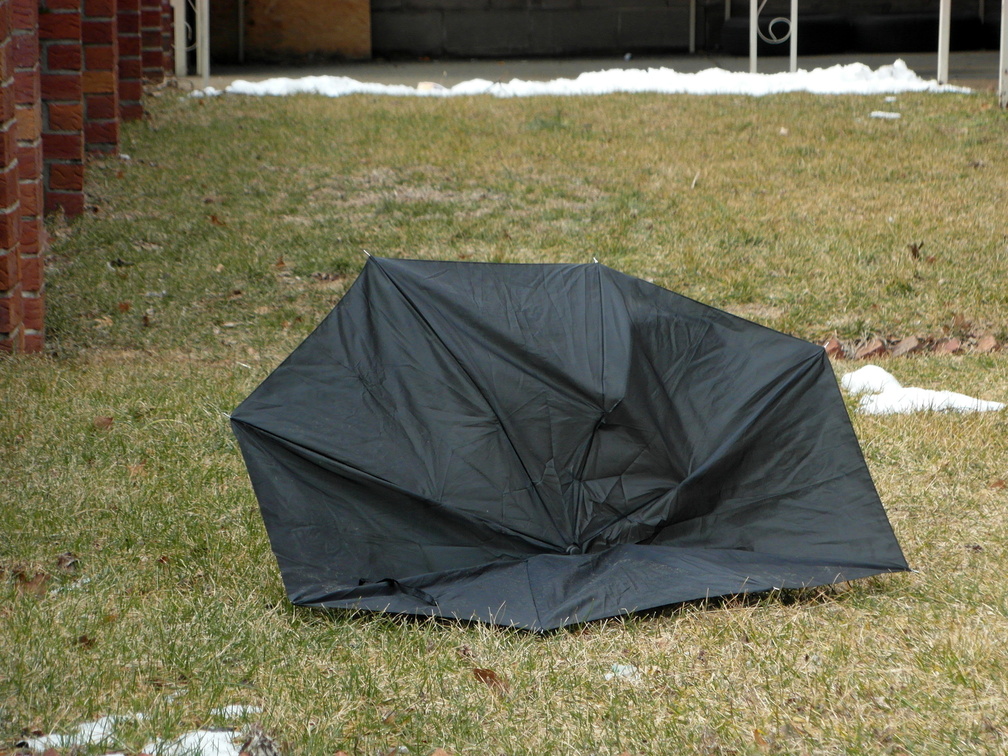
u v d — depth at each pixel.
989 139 19.59
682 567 6.07
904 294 12.76
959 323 12.05
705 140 19.81
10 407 8.93
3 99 10.07
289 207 15.98
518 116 21.81
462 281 6.61
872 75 25.61
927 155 18.58
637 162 18.31
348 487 6.11
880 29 31.78
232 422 6.11
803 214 15.45
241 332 11.91
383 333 6.44
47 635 5.53
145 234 14.77
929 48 31.97
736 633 5.80
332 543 6.01
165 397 9.32
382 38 33.16
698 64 30.81
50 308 12.33
